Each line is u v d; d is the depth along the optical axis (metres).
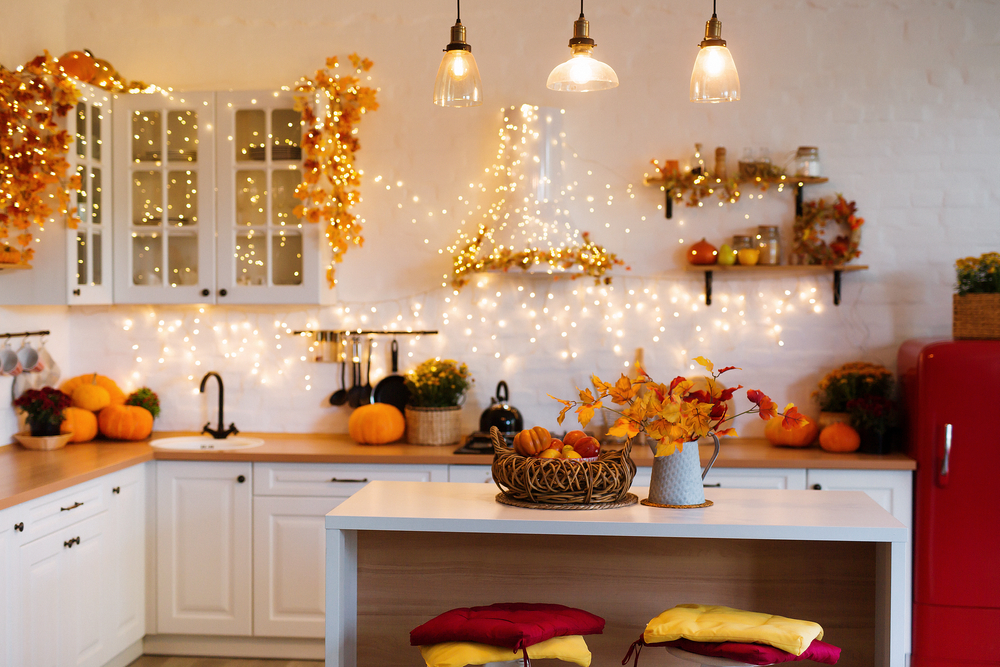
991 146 4.07
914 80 4.10
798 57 4.15
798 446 3.94
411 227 4.31
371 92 4.25
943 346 3.51
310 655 3.81
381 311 4.32
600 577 2.51
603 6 4.23
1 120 3.60
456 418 4.03
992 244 4.07
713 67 2.57
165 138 4.06
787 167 4.15
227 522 3.79
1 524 2.80
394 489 2.67
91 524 3.37
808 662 2.43
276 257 4.04
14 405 3.90
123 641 3.62
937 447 3.48
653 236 4.22
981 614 3.45
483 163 4.27
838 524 2.18
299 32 4.33
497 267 3.94
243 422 4.38
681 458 2.37
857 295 4.13
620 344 4.24
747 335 4.19
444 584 2.54
